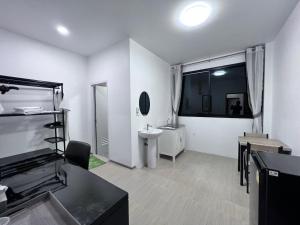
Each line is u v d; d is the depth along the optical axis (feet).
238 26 7.82
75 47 10.65
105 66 11.03
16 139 8.59
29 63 9.09
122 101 10.03
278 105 8.58
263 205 2.75
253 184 3.47
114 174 9.12
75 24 7.72
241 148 8.08
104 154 12.89
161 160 11.55
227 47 10.53
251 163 3.77
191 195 7.00
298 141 6.23
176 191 7.33
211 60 12.71
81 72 12.17
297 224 2.49
